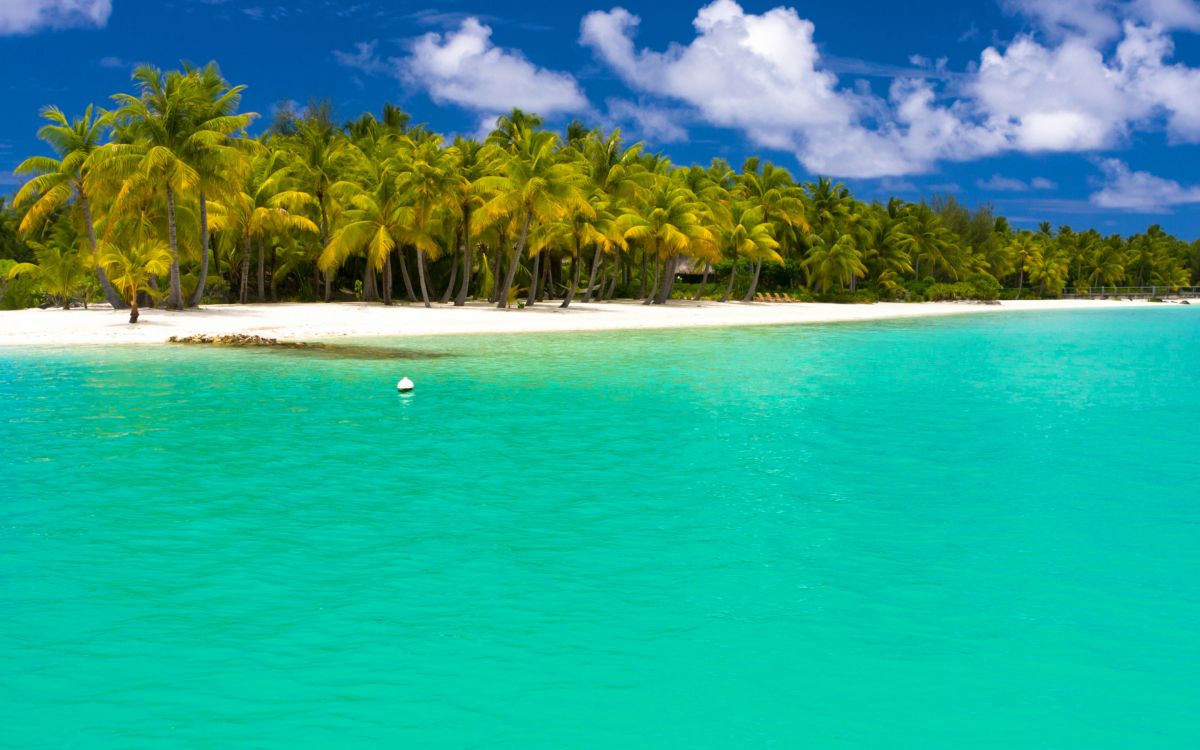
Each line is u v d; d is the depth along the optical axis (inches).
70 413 735.7
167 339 1430.9
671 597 324.8
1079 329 2229.3
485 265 2731.3
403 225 2196.1
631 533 404.2
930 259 4375.0
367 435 645.9
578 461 560.4
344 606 314.5
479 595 326.0
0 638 285.9
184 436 637.3
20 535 394.6
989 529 410.9
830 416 747.4
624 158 2778.1
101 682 257.1
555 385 944.3
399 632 292.7
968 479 513.7
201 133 1784.0
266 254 2640.3
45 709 241.6
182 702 245.9
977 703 247.3
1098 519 428.1
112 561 360.8
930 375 1079.0
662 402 821.2
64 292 1980.8
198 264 2396.7
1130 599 323.9
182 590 329.1
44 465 538.0
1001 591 331.6
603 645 283.3
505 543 388.2
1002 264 5002.5
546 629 295.4
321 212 2474.2
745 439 637.9
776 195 3368.6
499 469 536.1
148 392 866.1
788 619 304.3
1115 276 5605.3
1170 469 542.6
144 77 1777.8
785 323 2322.8
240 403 800.9
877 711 242.5
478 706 244.5
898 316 2815.0
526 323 1936.5
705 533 404.8
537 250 2361.0
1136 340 1806.1
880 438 645.3
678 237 2573.8
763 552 376.5
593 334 1723.7
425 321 1881.2
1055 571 353.4
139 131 1824.6
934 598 324.2
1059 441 637.3
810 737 229.1
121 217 1895.9
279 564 358.6
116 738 227.5
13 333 1461.6
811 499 466.3
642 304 2748.5
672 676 262.2
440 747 224.1
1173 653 279.1
